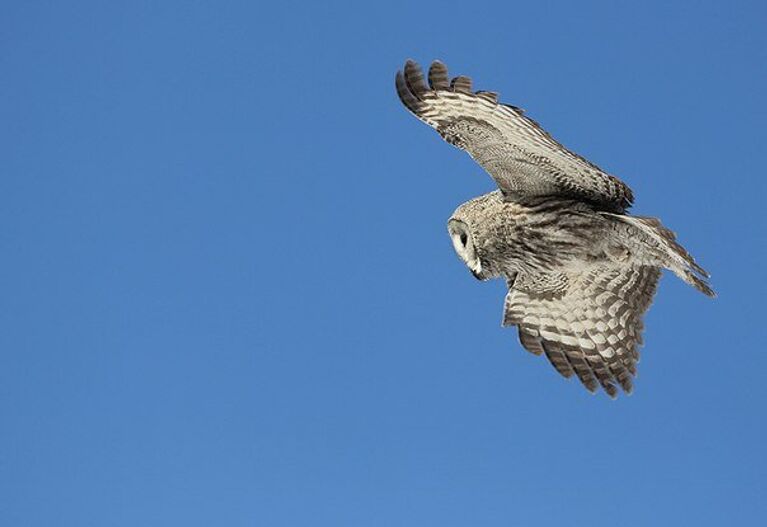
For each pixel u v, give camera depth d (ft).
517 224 48.01
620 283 49.83
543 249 48.32
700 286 44.83
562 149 44.11
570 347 51.60
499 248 48.83
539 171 46.06
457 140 46.03
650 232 44.50
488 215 48.60
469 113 45.01
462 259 49.93
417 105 45.75
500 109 44.06
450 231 50.21
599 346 51.26
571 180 46.01
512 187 47.39
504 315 51.88
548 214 47.37
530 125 43.83
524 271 49.85
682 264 44.52
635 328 50.42
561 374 51.83
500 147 45.65
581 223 47.16
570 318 51.21
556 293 50.78
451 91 44.80
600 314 50.70
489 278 50.03
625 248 47.55
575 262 48.52
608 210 46.52
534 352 52.06
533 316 51.72
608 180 45.19
